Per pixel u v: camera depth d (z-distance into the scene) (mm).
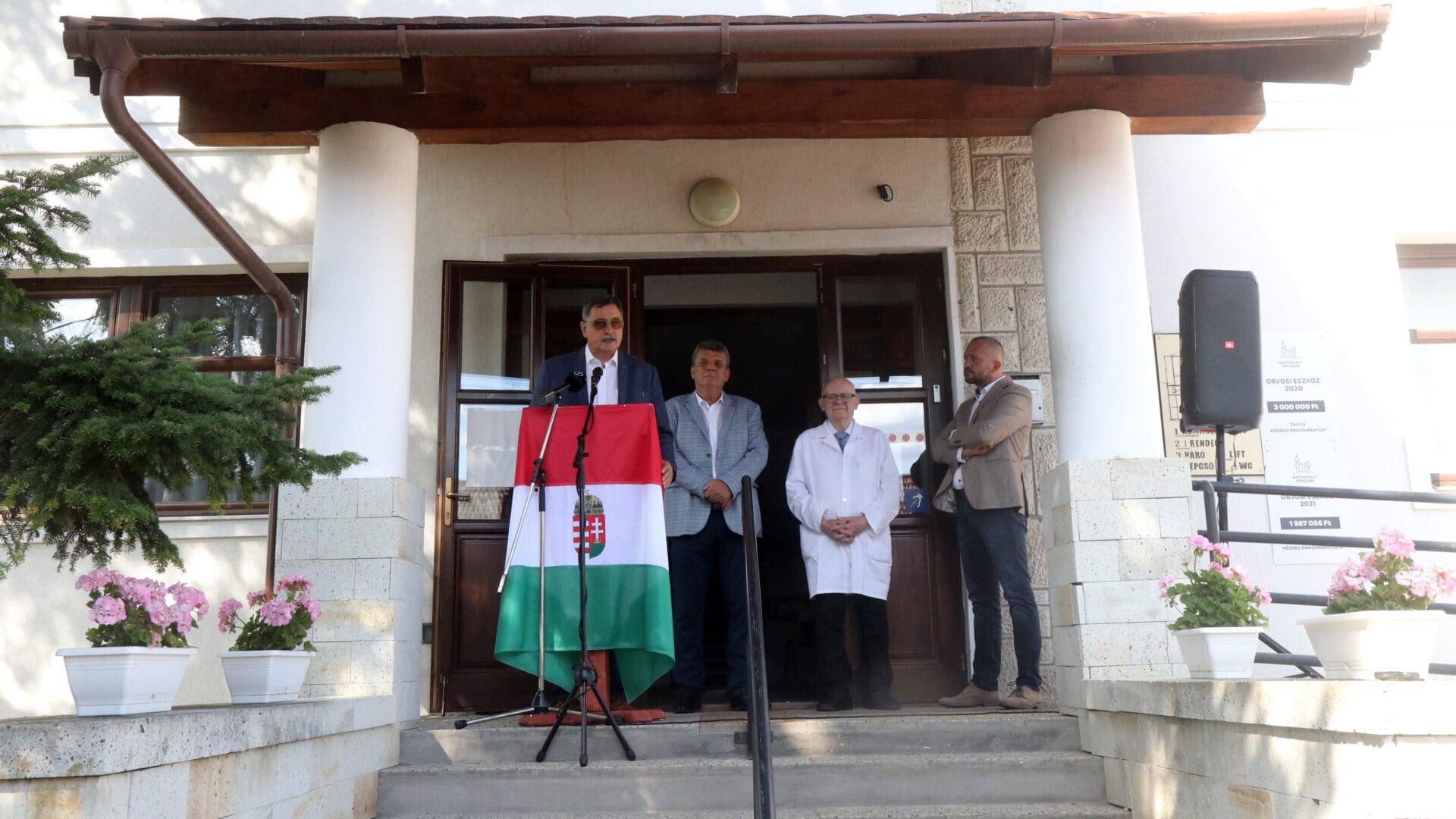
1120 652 4477
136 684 3092
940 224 6129
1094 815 3979
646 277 6445
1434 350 6352
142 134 4250
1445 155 6402
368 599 4488
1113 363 4750
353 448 4590
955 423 5395
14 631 5691
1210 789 3537
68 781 2641
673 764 4148
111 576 3184
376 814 4184
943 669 5770
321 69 4824
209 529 5758
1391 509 6039
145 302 6102
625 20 4203
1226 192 6320
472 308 6039
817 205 6148
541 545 4309
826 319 6148
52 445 2773
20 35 6195
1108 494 4598
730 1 5934
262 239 6051
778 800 4148
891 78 4945
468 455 5855
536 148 6188
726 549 5355
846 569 5164
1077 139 4922
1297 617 5930
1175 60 4977
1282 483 6020
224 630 4066
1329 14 4297
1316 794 3023
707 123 4855
